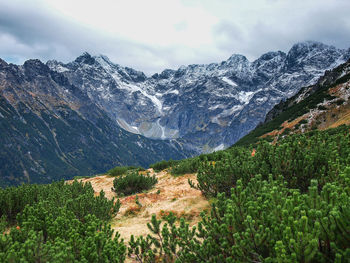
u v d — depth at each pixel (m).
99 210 8.55
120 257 4.76
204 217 5.03
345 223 2.88
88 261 4.18
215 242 4.27
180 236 4.87
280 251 3.00
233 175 8.27
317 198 3.61
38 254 3.87
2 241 4.36
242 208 4.21
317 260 2.91
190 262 4.34
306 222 2.99
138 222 8.58
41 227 5.75
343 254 2.78
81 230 5.51
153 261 5.18
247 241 3.52
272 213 3.74
